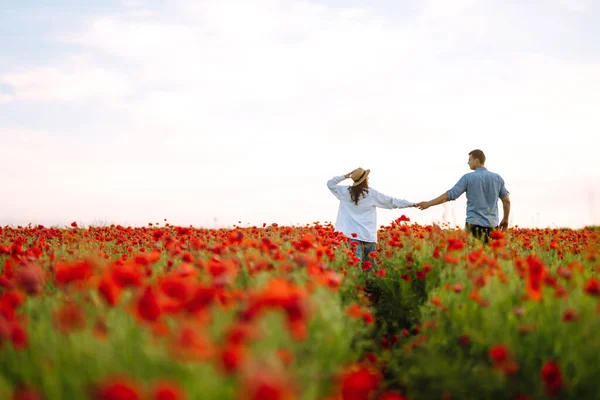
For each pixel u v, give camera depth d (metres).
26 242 8.10
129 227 10.14
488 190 8.05
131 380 2.25
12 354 2.63
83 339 2.54
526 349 3.45
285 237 5.99
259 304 2.33
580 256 6.48
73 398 2.31
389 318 5.81
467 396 3.43
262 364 2.04
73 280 3.01
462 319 4.11
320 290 3.64
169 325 2.77
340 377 2.77
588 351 3.22
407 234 6.76
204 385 2.15
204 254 5.44
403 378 3.95
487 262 4.76
